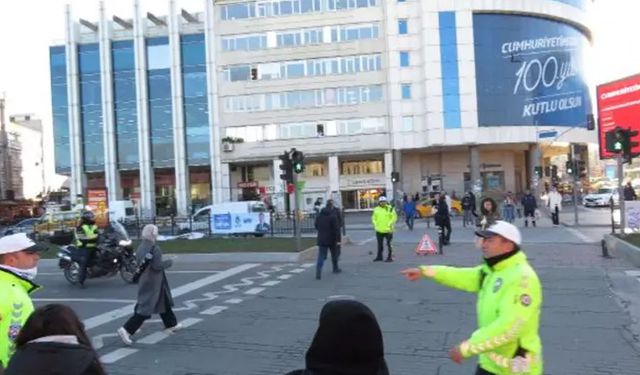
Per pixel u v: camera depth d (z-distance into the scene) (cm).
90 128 6912
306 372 229
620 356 732
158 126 6812
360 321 225
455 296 1171
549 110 6838
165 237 2942
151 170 6812
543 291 1206
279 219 3553
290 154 2141
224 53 6725
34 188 10938
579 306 1047
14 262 417
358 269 1644
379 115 6525
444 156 6875
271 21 6662
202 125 6756
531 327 376
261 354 782
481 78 6469
